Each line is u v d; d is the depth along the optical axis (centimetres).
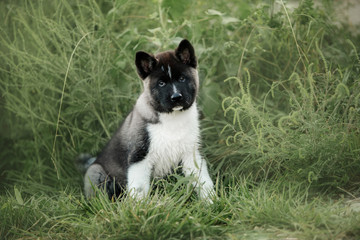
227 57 853
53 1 893
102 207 587
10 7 865
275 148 643
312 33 820
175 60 667
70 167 828
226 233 504
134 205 573
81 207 610
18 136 879
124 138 693
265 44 872
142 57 668
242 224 519
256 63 859
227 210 568
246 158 701
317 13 867
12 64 828
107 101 845
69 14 889
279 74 838
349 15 1044
